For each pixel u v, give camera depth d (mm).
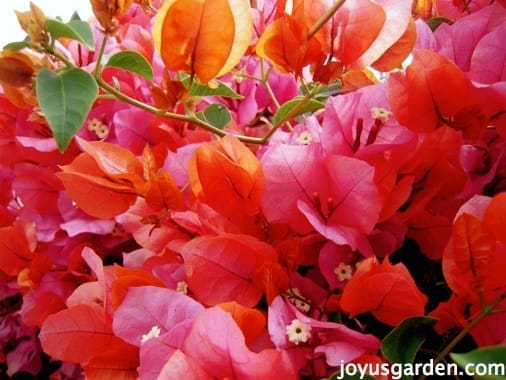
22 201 341
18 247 335
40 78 214
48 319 235
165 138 329
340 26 227
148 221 248
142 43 348
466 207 195
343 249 230
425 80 220
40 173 338
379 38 232
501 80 235
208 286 222
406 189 225
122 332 208
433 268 245
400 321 203
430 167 237
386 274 194
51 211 345
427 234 239
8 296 389
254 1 335
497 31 235
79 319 234
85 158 254
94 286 251
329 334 198
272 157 227
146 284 231
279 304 202
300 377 205
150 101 334
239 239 218
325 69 230
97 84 236
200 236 235
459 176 234
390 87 223
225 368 176
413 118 225
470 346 216
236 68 350
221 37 223
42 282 334
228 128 328
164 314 209
